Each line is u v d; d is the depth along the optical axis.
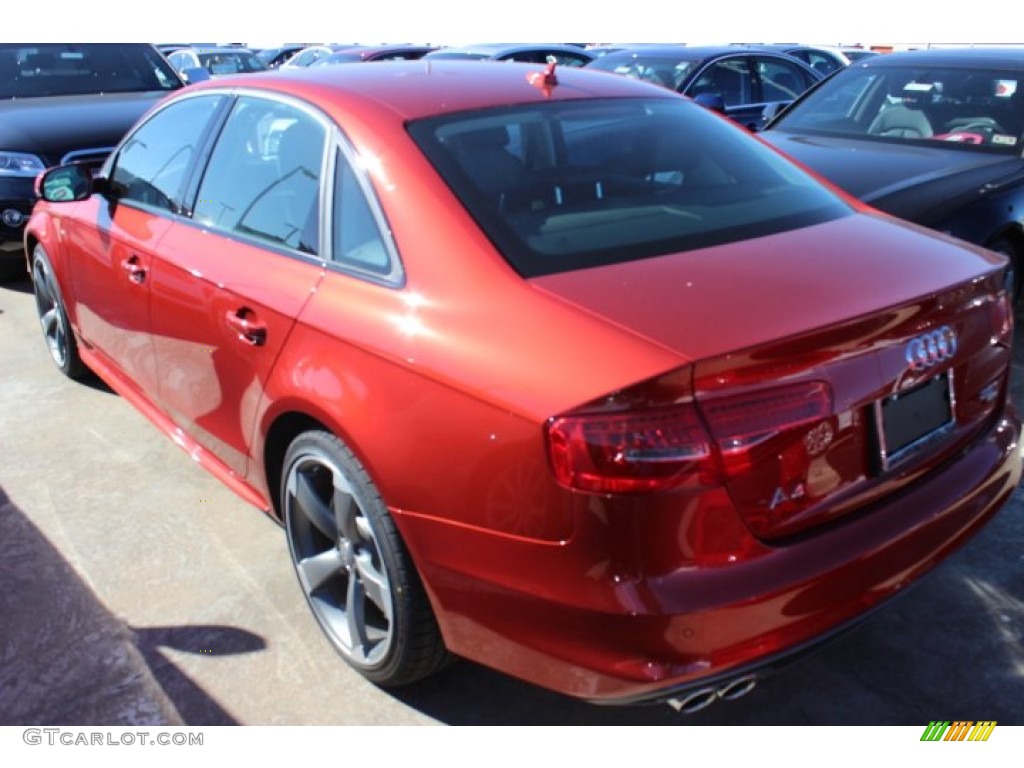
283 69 3.41
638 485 1.88
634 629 1.93
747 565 1.99
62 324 4.70
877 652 2.79
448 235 2.35
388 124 2.64
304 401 2.55
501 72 3.16
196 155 3.40
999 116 5.42
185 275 3.18
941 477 2.38
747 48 9.12
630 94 3.15
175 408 3.55
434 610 2.33
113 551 3.39
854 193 4.82
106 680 2.76
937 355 2.30
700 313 2.04
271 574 3.24
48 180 4.01
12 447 4.20
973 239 4.60
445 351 2.18
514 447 2.01
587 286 2.18
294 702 2.67
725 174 2.86
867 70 6.24
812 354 2.02
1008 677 2.68
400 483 2.26
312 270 2.67
